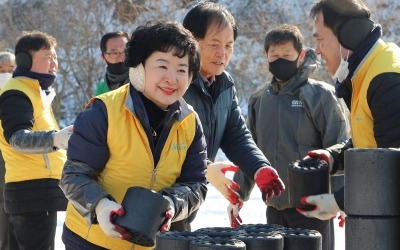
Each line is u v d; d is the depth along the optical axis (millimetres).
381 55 5035
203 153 5105
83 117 4828
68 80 27219
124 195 4730
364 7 5168
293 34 7422
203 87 5910
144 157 4855
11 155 7652
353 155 3846
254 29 27250
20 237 7738
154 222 4465
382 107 4883
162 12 28156
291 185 5152
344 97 5324
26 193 7629
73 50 27797
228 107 6070
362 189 3822
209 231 4285
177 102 4934
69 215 5035
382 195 3799
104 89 8977
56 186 7676
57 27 27719
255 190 15453
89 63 27500
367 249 3824
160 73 4781
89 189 4664
